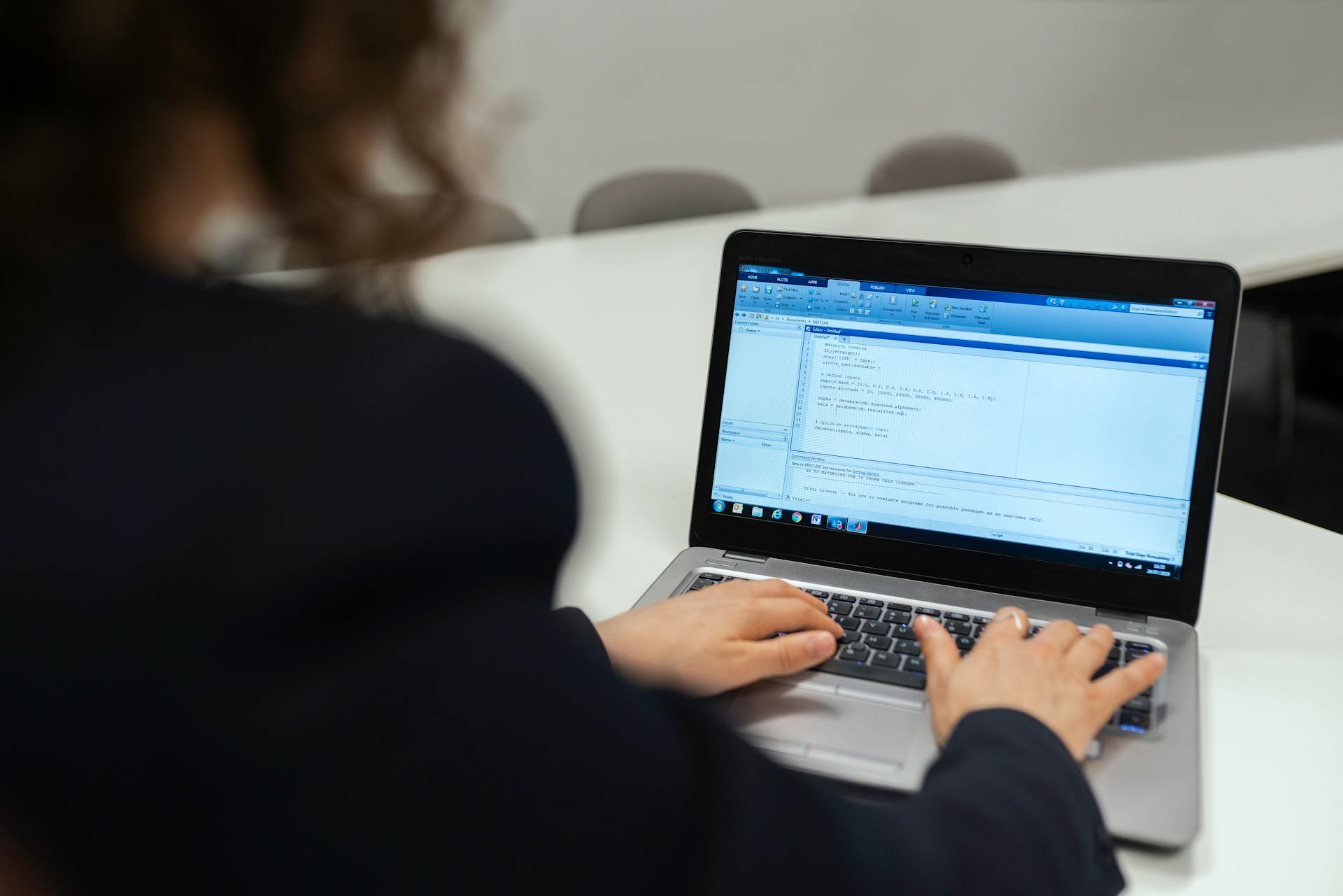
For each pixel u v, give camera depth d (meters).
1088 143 4.39
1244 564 1.03
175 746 0.28
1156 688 0.76
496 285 1.91
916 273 0.92
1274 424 2.52
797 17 4.01
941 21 4.11
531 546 0.32
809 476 0.95
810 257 0.95
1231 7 4.15
